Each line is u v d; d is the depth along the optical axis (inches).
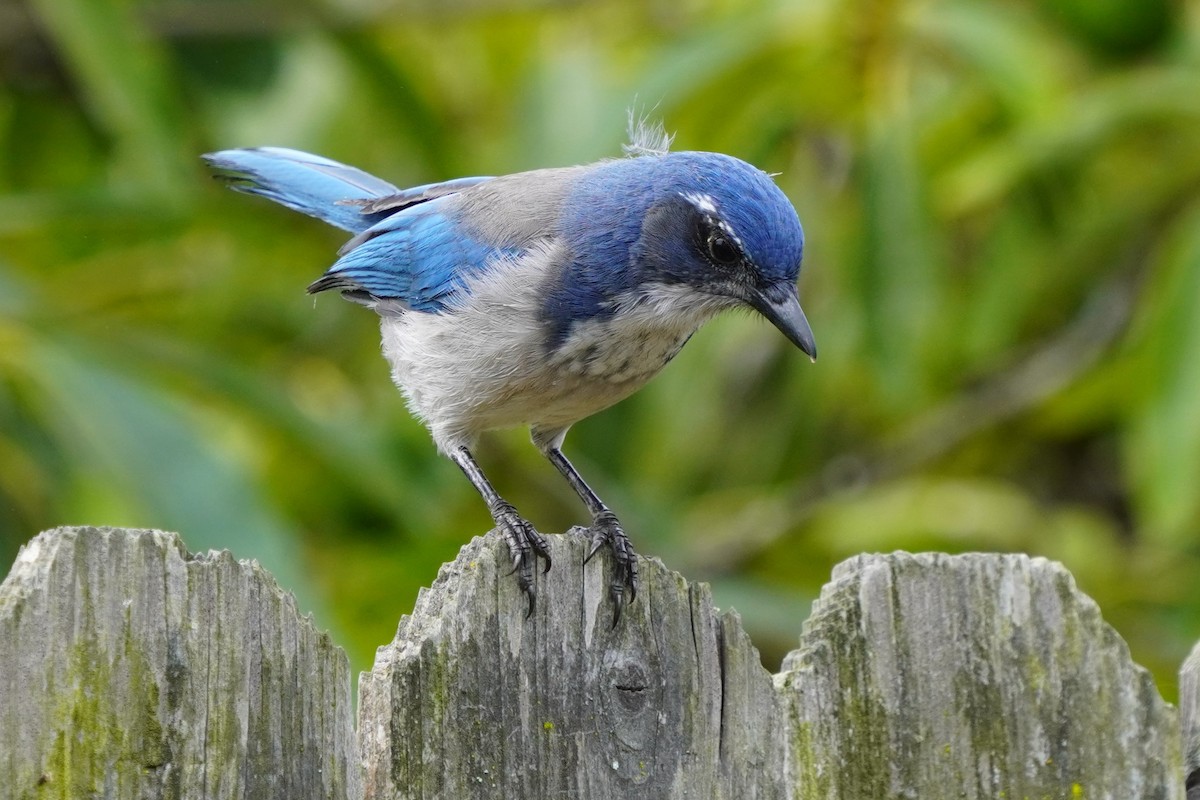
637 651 241.8
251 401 450.3
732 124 500.4
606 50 557.9
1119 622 542.9
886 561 253.4
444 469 529.3
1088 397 555.2
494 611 237.0
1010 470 631.8
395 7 540.7
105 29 451.8
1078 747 255.6
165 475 394.3
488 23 578.6
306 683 221.0
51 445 440.8
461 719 232.2
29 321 418.6
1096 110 476.1
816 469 616.7
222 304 552.1
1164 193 514.0
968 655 253.6
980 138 525.0
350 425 474.9
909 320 482.0
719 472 615.2
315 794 219.8
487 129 577.0
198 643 215.9
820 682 248.1
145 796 211.5
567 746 236.5
